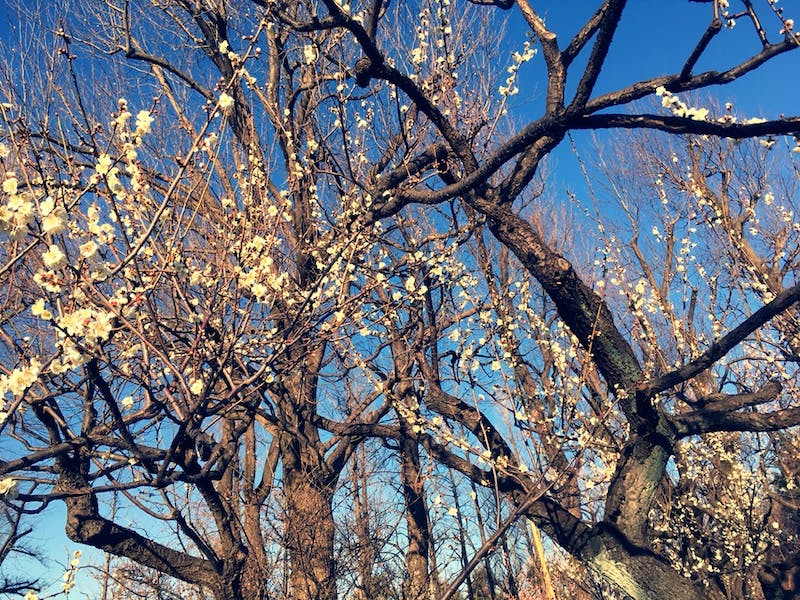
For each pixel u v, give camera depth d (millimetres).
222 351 3602
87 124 3238
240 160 5328
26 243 3234
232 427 6641
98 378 2996
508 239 4906
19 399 2619
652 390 4703
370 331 5133
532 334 6227
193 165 3736
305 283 5512
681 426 4973
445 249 5465
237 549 5293
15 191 2475
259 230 4457
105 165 2873
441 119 4730
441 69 5449
